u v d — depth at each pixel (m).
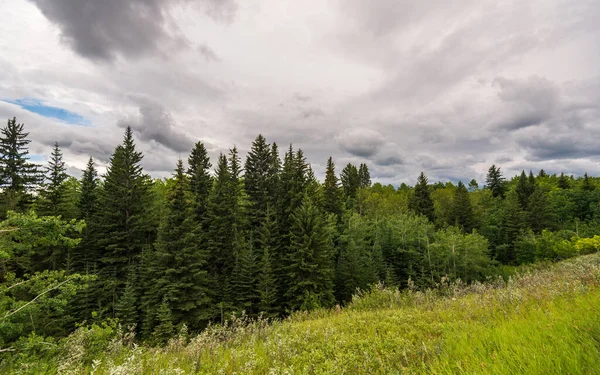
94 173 44.66
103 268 35.16
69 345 6.68
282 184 49.34
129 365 4.32
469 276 40.88
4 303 8.12
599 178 105.62
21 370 5.60
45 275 9.11
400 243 42.91
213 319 30.38
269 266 32.94
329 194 56.91
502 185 101.69
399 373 3.92
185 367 5.18
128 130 44.34
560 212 75.12
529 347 3.19
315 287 32.62
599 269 7.96
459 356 3.69
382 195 91.00
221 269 36.72
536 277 10.09
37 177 40.78
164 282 29.00
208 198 40.25
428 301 9.70
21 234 8.42
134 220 40.22
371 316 8.34
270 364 5.10
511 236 60.25
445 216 74.12
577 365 2.51
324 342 6.09
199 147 54.47
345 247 42.81
